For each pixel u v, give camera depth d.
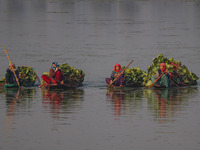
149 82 72.25
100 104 59.03
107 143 43.84
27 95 65.06
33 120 51.09
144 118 51.91
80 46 121.44
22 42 129.75
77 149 42.34
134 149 42.28
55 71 71.38
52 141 44.31
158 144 43.50
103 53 109.06
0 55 105.81
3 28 168.25
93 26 173.62
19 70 74.25
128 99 62.22
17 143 43.75
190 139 44.78
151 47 119.00
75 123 50.03
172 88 71.06
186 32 154.00
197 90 69.12
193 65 92.44
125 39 135.50
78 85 73.19
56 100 61.53
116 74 72.50
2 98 62.78
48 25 178.00
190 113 54.09
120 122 50.41
